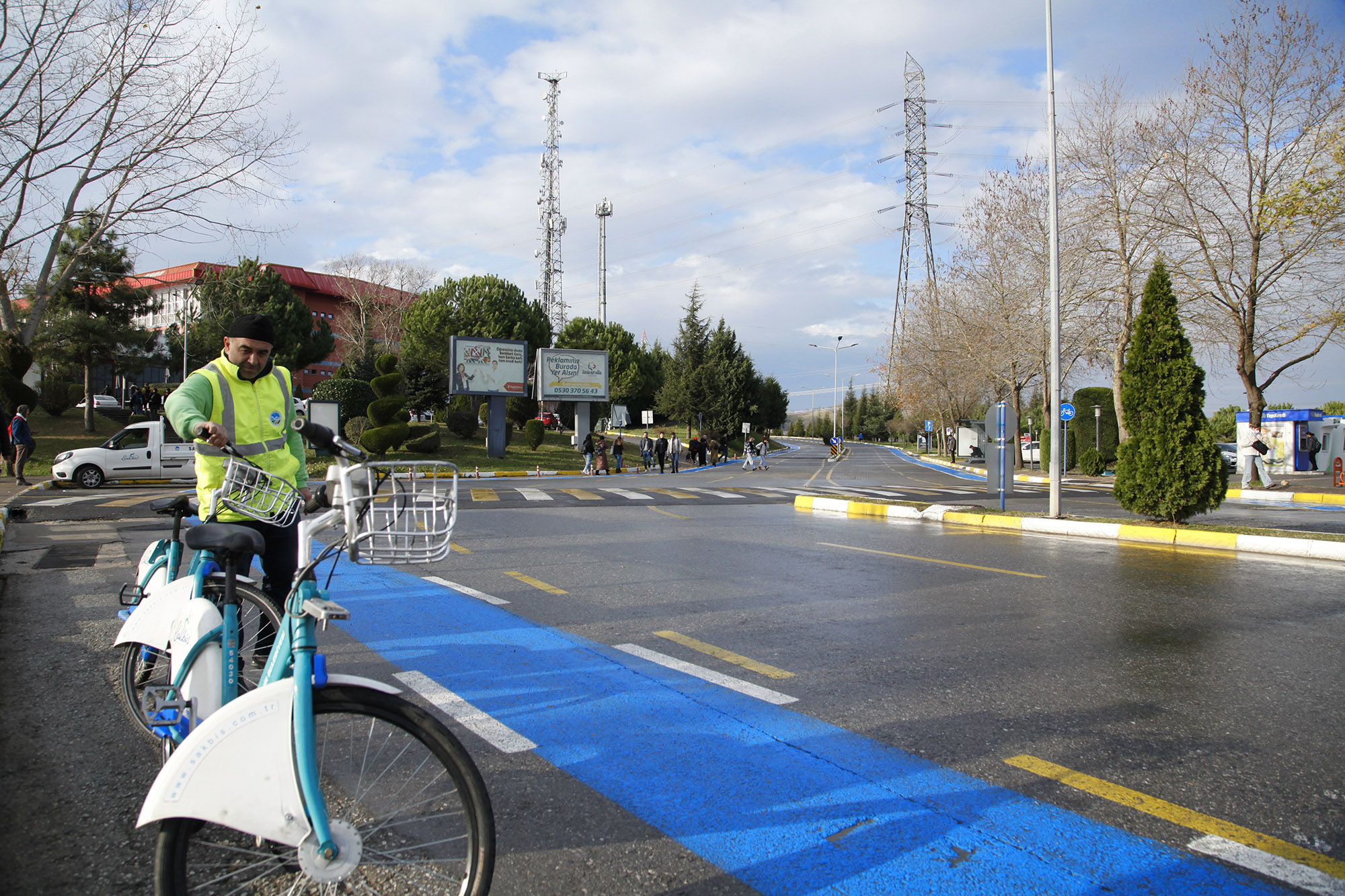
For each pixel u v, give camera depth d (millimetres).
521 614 6402
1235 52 21047
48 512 13297
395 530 2373
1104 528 12250
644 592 7305
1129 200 25359
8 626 5773
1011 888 2588
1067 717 4137
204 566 3246
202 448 3443
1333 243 20547
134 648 3643
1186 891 2580
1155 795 3264
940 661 5137
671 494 19500
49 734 3803
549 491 20344
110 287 33625
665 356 79188
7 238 14555
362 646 5414
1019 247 31156
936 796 3242
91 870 2670
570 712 4176
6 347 24234
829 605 6797
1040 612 6570
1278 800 3223
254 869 2139
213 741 2031
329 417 27922
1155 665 5082
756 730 3943
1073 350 30953
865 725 4016
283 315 48781
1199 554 10156
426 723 2201
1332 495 18859
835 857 2771
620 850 2807
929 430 68500
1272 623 6238
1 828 2934
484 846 2166
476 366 34562
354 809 2209
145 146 14297
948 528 13258
